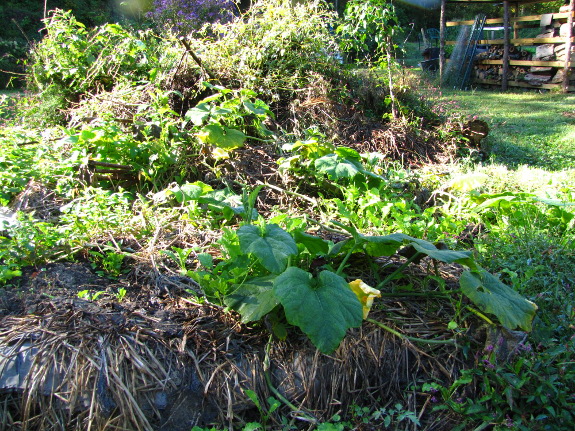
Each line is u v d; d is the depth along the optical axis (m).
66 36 6.24
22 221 3.04
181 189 3.45
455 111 7.25
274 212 3.87
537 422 2.24
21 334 2.31
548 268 3.08
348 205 3.80
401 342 2.52
